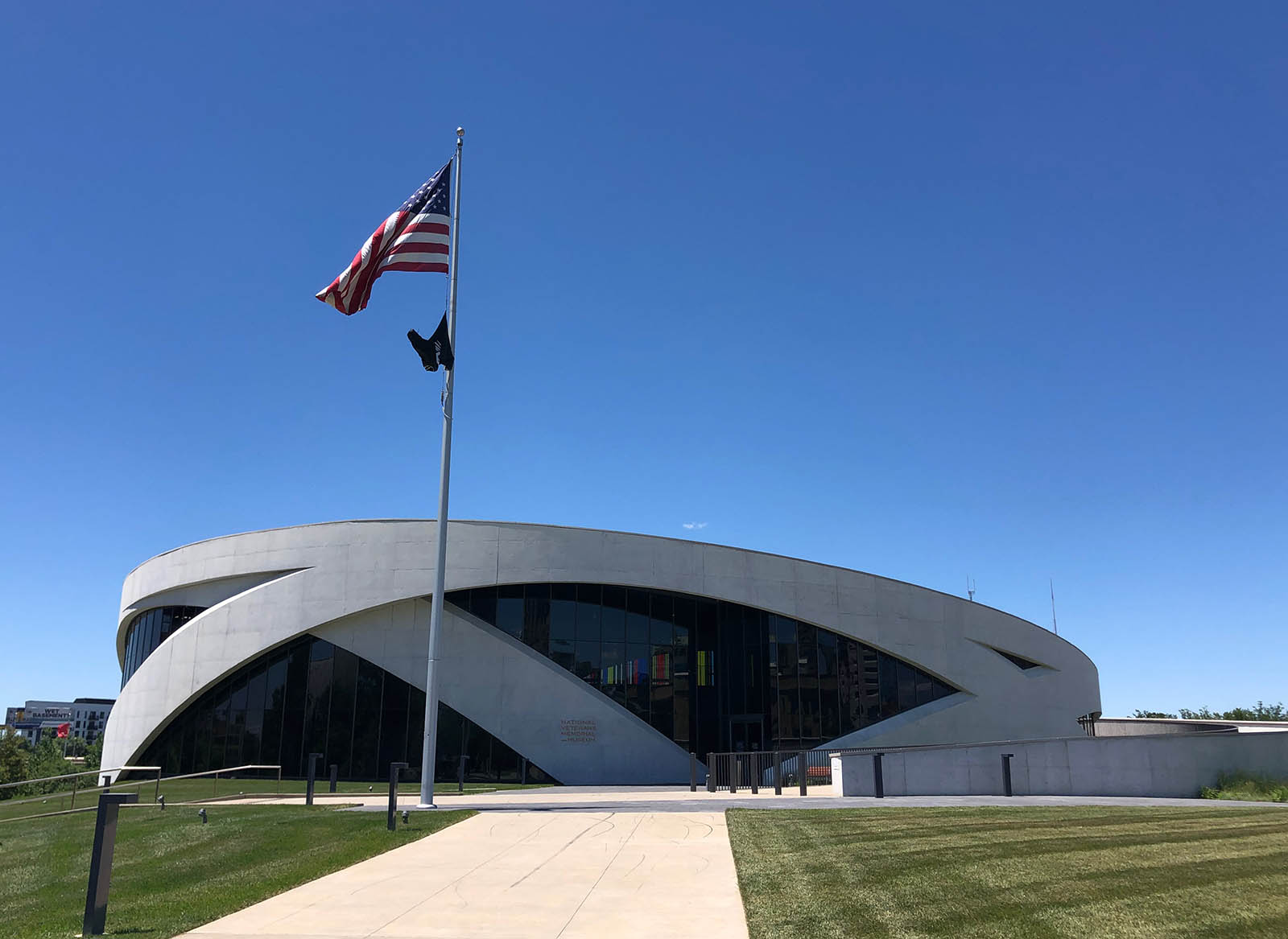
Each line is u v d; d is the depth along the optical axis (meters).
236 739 34.50
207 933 9.19
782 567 37.12
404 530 34.78
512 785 32.44
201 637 35.25
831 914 9.34
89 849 14.68
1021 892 9.88
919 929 8.66
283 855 13.52
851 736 36.31
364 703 33.94
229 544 36.47
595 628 35.72
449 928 9.35
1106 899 9.46
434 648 19.77
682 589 35.91
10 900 11.23
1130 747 20.94
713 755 25.64
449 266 21.47
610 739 34.56
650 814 17.38
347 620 34.66
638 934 9.05
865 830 14.36
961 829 14.21
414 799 23.28
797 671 36.53
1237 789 19.89
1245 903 9.12
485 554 34.69
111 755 37.78
